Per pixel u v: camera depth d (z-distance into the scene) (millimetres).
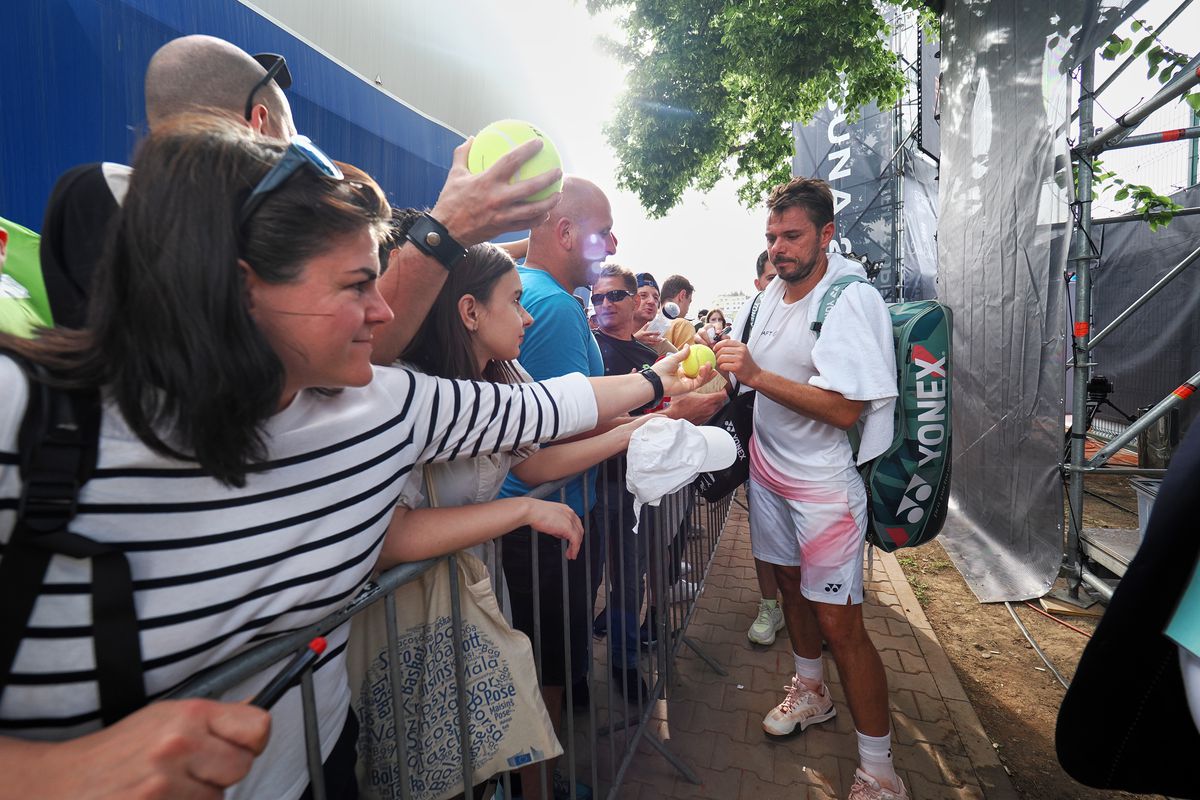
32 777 483
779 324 2354
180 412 565
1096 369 8453
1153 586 889
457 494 1321
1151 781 1041
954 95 5148
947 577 4172
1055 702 2760
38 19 2344
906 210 11461
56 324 988
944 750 2412
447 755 1229
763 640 3203
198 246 555
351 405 835
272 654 779
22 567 554
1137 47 3422
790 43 7465
